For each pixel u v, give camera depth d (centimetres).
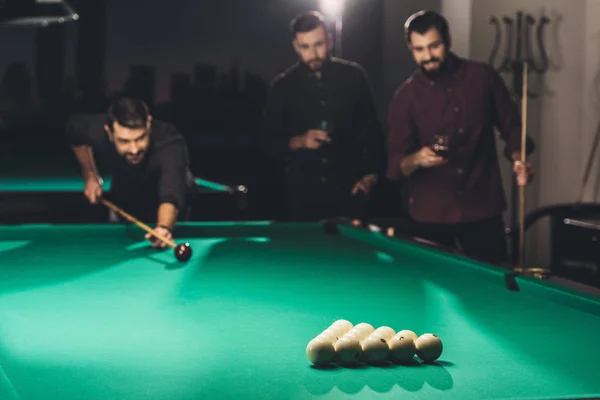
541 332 174
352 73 486
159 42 692
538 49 564
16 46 693
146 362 151
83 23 691
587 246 419
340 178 485
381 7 610
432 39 402
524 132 339
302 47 473
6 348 163
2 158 695
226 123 692
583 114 555
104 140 386
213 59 691
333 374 141
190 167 688
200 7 688
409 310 199
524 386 135
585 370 144
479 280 238
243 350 159
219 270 262
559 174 563
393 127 429
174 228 348
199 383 136
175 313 197
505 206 424
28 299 217
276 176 677
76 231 342
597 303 188
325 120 482
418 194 427
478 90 411
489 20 561
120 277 249
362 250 304
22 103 698
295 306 205
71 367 148
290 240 333
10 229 338
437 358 149
